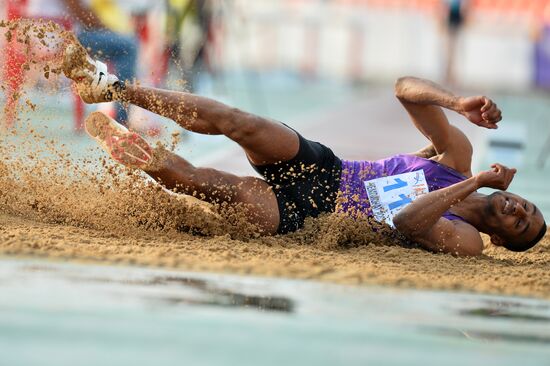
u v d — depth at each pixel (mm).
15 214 16391
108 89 15617
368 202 17094
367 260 15602
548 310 12773
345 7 105875
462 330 10898
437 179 17422
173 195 16750
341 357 9008
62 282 11555
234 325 10031
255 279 13039
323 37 105500
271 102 66500
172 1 40156
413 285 13664
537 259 18359
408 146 42344
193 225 16422
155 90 15812
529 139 52688
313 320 10633
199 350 8805
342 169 17188
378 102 75938
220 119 15828
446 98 16844
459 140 17906
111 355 8383
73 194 16922
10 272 11930
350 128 50094
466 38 102812
